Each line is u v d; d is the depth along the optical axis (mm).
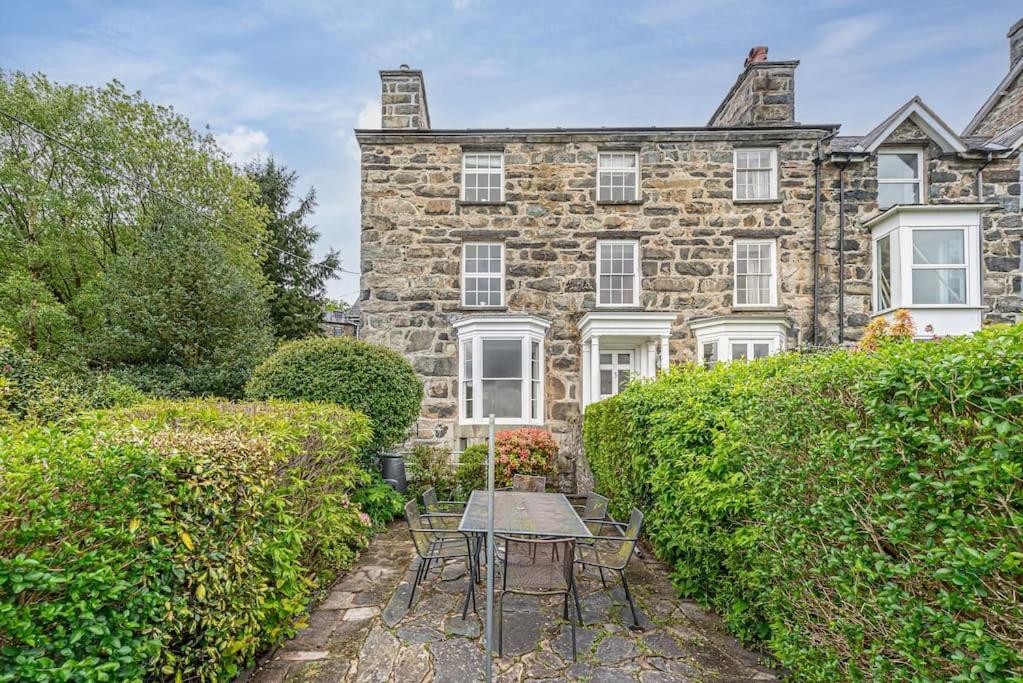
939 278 9375
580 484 9031
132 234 13227
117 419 3549
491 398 9531
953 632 1617
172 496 2322
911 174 10109
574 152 10359
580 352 10102
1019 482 1483
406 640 3381
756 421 2992
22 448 2004
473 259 10320
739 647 3254
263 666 3051
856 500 2062
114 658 2043
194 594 2467
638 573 4656
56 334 11164
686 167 10281
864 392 1979
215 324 11633
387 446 7117
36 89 12586
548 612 3809
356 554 5102
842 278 9875
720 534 3408
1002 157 9742
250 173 20156
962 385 1648
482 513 3955
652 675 2939
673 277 10172
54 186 12820
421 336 10039
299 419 4238
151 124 13906
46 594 1917
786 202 10133
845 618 2158
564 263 10234
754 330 9617
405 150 10258
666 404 4328
